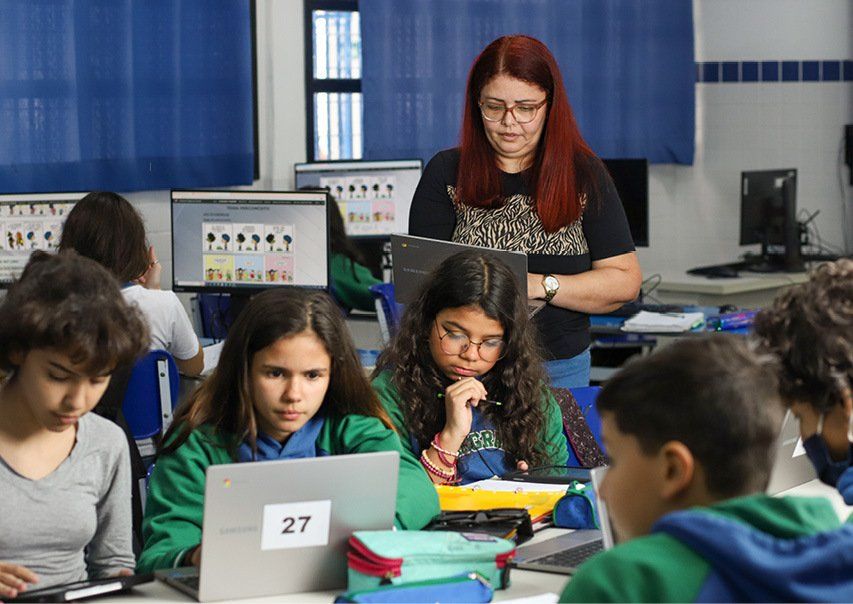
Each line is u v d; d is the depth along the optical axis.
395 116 6.94
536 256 3.47
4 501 2.24
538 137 3.45
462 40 7.11
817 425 1.79
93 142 5.91
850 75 8.10
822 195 8.15
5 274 5.28
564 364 3.50
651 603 1.33
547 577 2.28
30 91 5.69
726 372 1.43
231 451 2.47
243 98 6.39
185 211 5.41
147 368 3.94
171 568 2.30
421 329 2.93
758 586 1.33
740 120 8.18
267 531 2.12
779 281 7.24
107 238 4.09
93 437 2.36
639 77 7.80
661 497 1.45
